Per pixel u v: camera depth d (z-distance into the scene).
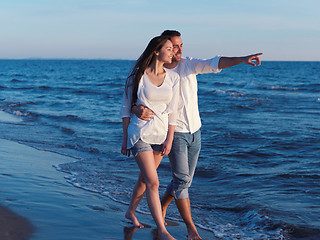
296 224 3.36
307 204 3.96
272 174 5.38
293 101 19.64
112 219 3.48
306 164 6.03
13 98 20.12
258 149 7.38
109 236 3.04
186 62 3.12
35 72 69.31
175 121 3.00
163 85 2.93
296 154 6.89
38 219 3.26
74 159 6.53
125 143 3.01
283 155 6.83
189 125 3.06
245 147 7.62
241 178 5.28
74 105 17.19
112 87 31.33
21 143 7.69
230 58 2.94
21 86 30.56
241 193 4.54
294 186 4.71
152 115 2.92
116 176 5.37
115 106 17.02
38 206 3.63
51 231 3.01
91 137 8.97
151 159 2.96
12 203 3.64
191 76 3.10
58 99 20.22
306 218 3.52
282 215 3.61
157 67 2.96
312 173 5.39
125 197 4.34
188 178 3.11
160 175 5.55
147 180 2.96
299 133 9.27
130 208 3.42
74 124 11.32
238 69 92.19
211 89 27.08
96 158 6.68
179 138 3.05
